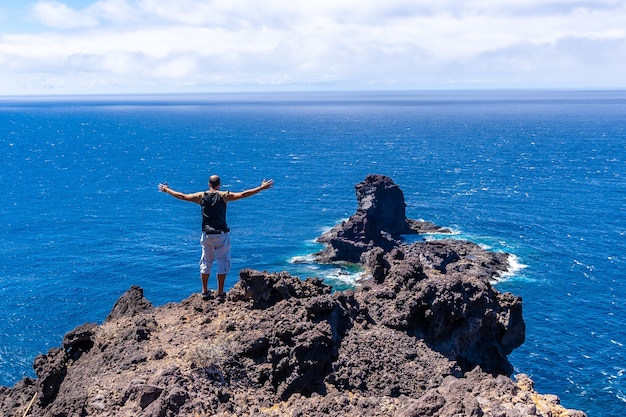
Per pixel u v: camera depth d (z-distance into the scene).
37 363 15.19
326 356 15.45
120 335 16.00
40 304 71.00
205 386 13.66
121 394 13.17
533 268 82.56
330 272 82.94
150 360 14.59
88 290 76.06
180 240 100.44
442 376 16.02
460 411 12.29
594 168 179.25
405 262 21.38
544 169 178.88
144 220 115.56
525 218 113.56
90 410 12.96
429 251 80.88
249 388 14.46
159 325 16.58
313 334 15.30
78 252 92.56
